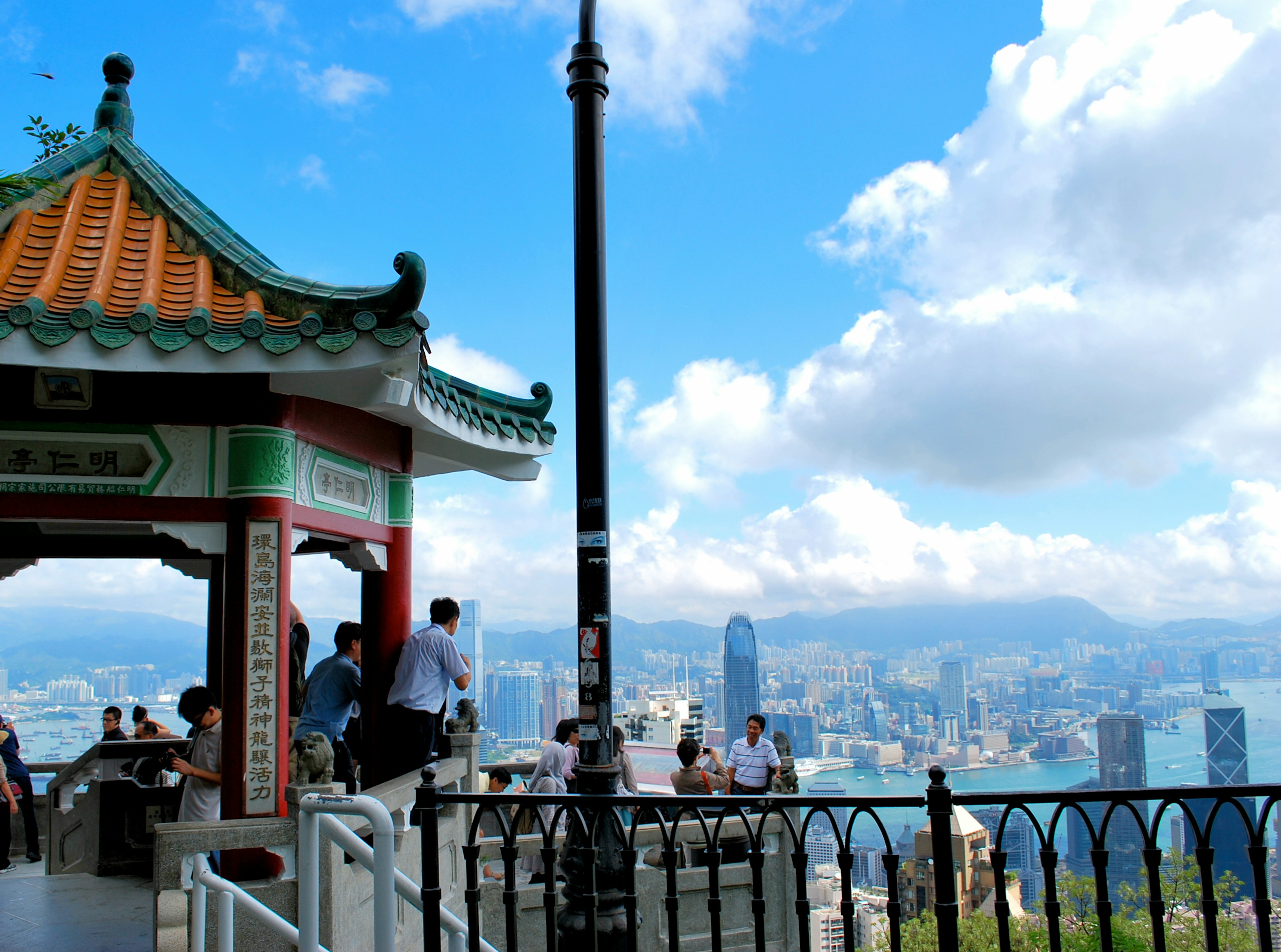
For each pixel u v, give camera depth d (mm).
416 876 7121
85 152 7223
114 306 5988
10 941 6453
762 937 4125
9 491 6199
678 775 10188
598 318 5387
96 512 6320
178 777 10047
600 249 5453
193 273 6562
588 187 5480
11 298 5898
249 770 6328
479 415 8984
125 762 10062
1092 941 14945
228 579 6520
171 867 5625
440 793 4527
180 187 7070
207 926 5488
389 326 5969
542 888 9148
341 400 6879
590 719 5047
